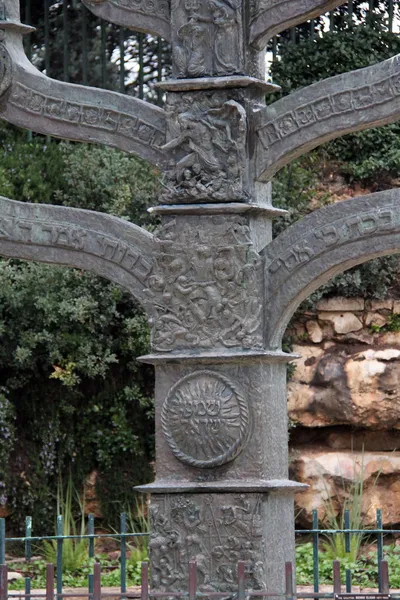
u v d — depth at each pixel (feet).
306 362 35.65
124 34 42.57
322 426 35.47
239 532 20.01
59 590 23.67
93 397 36.42
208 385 20.35
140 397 36.42
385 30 40.52
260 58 21.04
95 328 36.04
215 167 20.51
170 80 20.77
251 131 20.52
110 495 36.06
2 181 37.73
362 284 35.99
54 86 21.66
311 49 39.14
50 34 43.24
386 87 19.63
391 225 19.56
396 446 35.63
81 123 21.49
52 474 35.76
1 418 34.55
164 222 20.86
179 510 20.35
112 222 21.25
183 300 20.61
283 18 20.44
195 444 20.31
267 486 19.88
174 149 20.84
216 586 20.07
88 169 38.14
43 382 36.06
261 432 20.10
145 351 36.14
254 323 20.26
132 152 21.25
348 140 38.63
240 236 20.40
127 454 36.47
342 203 19.90
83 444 36.29
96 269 21.34
